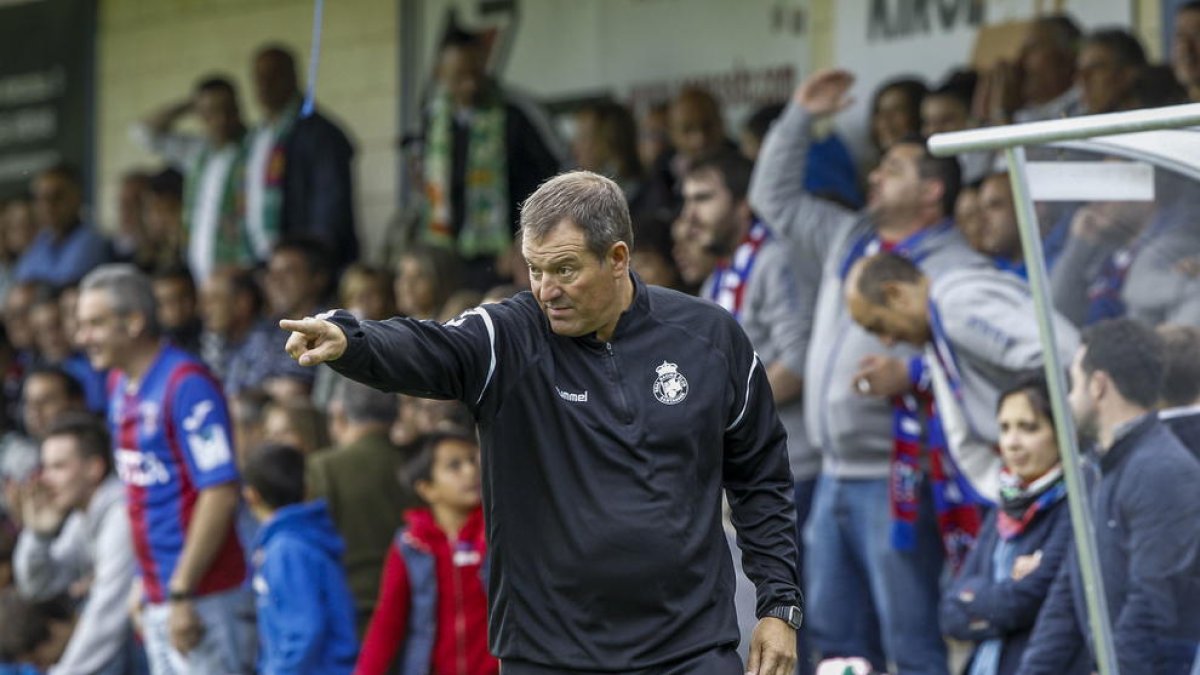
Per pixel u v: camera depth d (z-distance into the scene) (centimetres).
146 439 2638
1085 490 1816
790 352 2516
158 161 4069
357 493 2569
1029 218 1775
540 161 3350
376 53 3766
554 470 1470
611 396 1470
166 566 2656
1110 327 1800
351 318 1393
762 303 2547
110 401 2875
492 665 2288
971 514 2222
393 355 1411
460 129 3306
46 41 4219
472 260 3275
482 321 1473
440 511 2325
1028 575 2008
